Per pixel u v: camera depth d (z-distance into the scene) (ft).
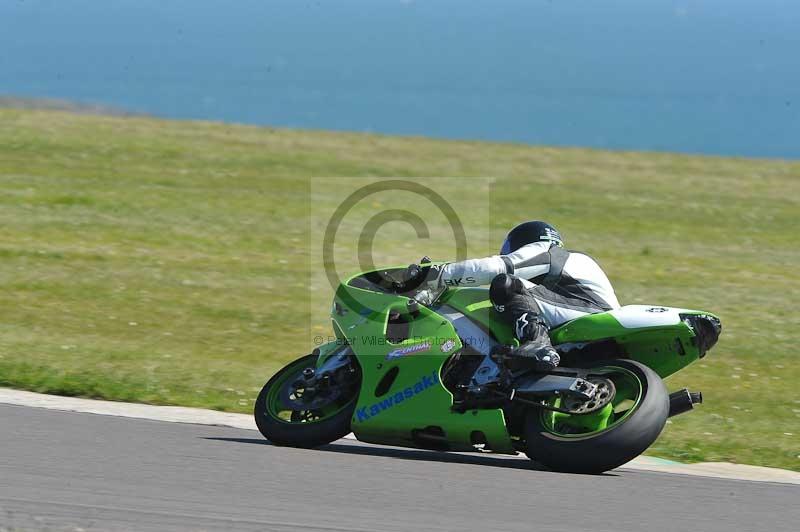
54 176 272.72
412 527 62.95
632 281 208.44
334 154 336.90
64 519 61.57
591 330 83.82
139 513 63.52
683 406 83.30
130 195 258.57
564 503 69.72
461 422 83.20
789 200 306.76
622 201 294.46
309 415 94.68
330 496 69.51
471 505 68.28
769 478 89.40
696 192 311.88
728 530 65.10
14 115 355.15
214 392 117.91
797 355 156.66
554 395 81.05
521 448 83.56
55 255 199.52
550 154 362.33
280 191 278.46
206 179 286.05
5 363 122.42
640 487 75.87
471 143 376.68
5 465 73.97
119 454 79.41
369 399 87.15
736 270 223.92
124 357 133.49
